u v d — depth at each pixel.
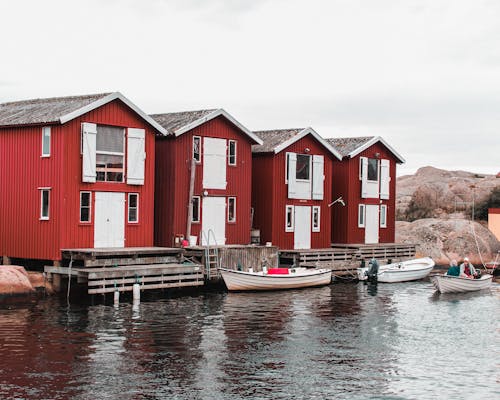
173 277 34.72
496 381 20.81
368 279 43.69
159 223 39.88
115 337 24.91
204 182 40.66
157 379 20.14
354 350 24.19
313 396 19.11
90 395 18.62
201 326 27.30
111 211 36.16
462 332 27.66
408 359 23.12
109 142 36.06
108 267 33.41
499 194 73.88
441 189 76.12
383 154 53.38
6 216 36.34
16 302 31.38
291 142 45.22
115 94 35.69
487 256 59.97
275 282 37.91
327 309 32.28
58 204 34.12
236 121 41.88
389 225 54.12
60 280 33.75
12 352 22.48
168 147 39.53
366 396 19.23
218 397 18.81
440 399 19.12
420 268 45.44
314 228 47.56
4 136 36.62
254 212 45.44
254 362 22.25
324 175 48.16
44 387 19.12
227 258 38.50
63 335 24.94
